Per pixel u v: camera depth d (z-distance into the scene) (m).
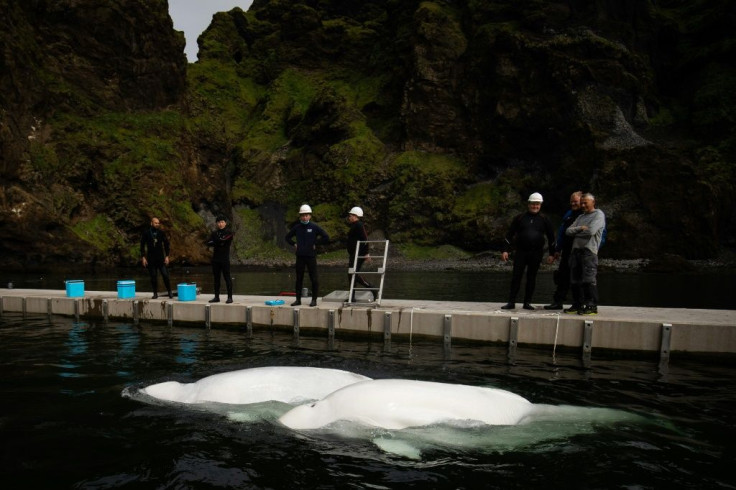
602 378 6.69
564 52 52.91
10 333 10.09
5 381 6.37
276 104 72.00
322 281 29.42
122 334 10.03
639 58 55.22
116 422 4.85
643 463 3.91
